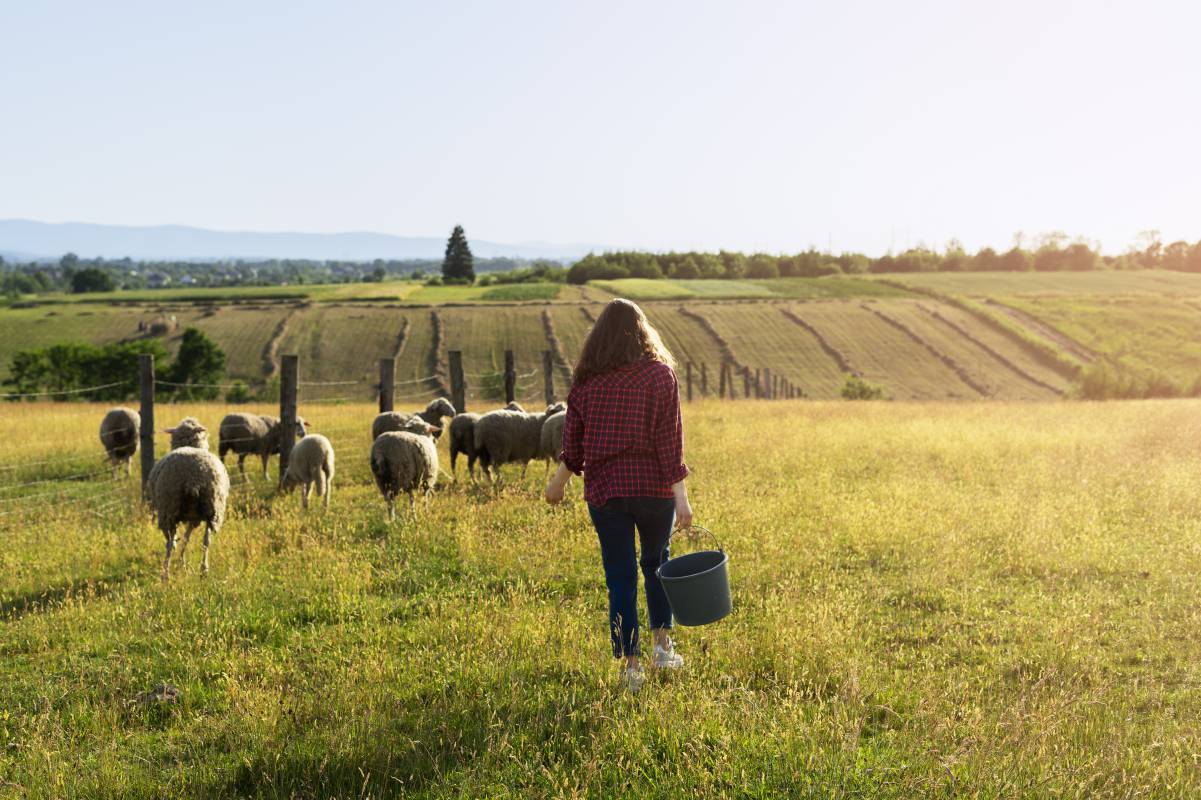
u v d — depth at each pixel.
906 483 11.05
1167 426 17.22
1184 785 3.50
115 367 74.25
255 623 6.16
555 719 4.16
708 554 4.71
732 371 77.31
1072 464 12.56
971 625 5.98
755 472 12.18
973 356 81.31
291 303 110.81
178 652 5.58
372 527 9.38
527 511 9.63
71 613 6.49
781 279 138.12
